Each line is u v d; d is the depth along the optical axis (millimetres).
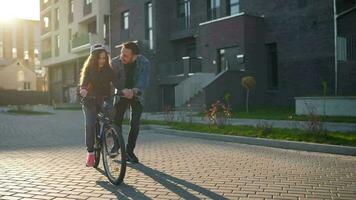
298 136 9398
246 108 19812
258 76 21328
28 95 55094
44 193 4820
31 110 29984
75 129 14000
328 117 14227
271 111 18453
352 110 14492
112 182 5289
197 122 14227
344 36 17984
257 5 22391
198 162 7012
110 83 6117
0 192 4867
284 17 21109
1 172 6078
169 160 7203
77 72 41406
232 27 21438
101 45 6012
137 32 29875
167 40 28406
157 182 5402
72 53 40938
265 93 21656
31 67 75562
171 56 28547
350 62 17953
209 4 25719
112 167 5328
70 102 43500
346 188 5121
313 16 19906
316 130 9531
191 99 20656
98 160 6207
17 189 5016
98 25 34719
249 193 4832
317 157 7684
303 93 20359
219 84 19656
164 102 27031
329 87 19312
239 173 6051
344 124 12453
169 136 11578
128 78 6719
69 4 42500
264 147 9148
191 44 27859
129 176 5773
